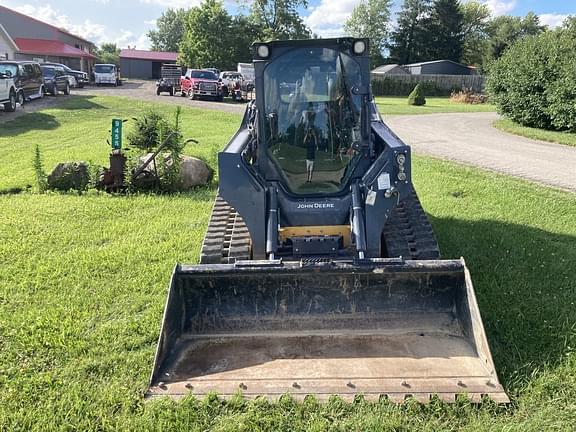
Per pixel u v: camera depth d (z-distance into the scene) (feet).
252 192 14.67
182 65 180.45
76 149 42.11
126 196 28.81
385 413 10.72
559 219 23.16
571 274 17.13
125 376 12.39
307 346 13.02
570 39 59.67
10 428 10.75
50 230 22.85
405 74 177.78
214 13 172.76
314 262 13.76
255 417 10.73
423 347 12.78
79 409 11.24
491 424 10.39
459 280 13.51
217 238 16.69
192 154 37.70
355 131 16.06
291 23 200.13
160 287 16.96
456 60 237.04
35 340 13.88
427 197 27.17
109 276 17.93
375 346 12.92
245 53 177.99
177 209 26.08
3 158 39.17
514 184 29.84
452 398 10.96
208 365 12.41
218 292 13.75
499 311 14.66
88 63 194.80
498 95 67.72
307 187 16.16
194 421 10.70
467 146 46.01
